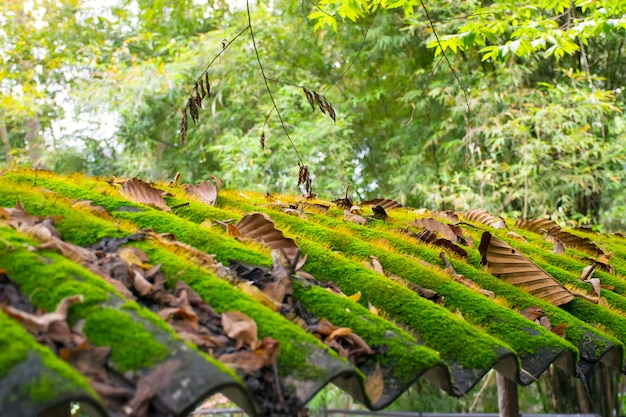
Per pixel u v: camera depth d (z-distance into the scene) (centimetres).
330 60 806
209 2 848
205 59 762
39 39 827
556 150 662
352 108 808
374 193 842
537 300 186
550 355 148
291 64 825
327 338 122
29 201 155
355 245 190
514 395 231
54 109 887
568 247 301
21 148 912
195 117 200
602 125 650
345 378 114
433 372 128
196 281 125
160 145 940
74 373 83
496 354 135
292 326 117
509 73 649
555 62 709
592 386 676
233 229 172
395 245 209
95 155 918
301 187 702
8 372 80
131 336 97
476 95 649
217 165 877
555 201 657
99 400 82
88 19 883
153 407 89
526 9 456
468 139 287
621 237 399
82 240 139
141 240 141
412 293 153
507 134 643
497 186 648
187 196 228
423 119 783
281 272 139
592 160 651
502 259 204
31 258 111
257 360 105
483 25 434
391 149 815
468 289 173
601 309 196
